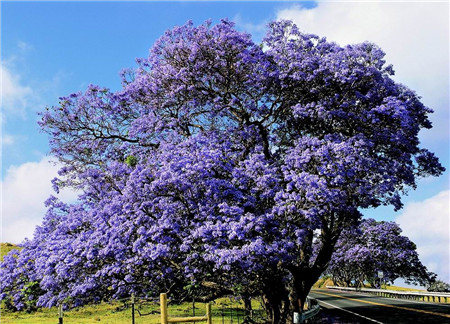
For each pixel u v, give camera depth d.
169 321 9.05
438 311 23.20
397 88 21.45
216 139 19.62
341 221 19.83
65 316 23.80
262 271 16.78
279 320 18.81
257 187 17.34
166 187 16.66
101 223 17.06
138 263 15.76
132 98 21.95
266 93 20.94
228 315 22.77
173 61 21.06
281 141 21.47
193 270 16.05
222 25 20.25
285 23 21.44
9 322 22.00
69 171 21.50
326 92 20.53
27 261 18.52
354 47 20.89
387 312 24.22
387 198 19.41
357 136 19.03
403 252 48.38
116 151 22.03
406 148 20.64
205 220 16.45
